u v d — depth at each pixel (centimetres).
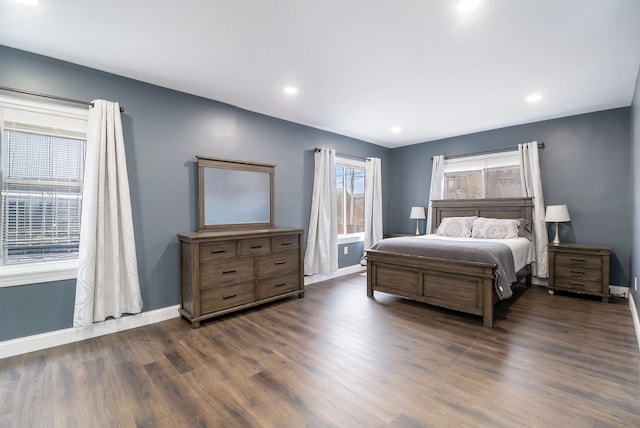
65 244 263
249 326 291
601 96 340
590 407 169
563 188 419
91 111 258
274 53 246
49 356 233
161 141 309
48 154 253
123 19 200
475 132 496
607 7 188
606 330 276
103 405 175
